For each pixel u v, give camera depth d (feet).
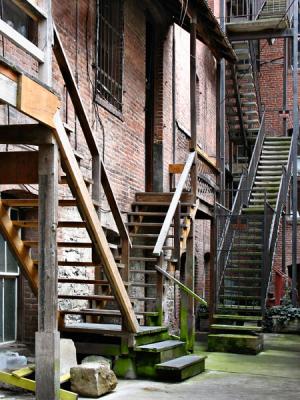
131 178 36.24
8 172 19.52
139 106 38.11
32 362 23.25
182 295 33.81
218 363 31.71
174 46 43.88
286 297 54.60
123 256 27.20
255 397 22.93
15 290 25.32
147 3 39.22
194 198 35.53
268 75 72.23
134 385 23.94
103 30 33.06
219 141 44.42
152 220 37.42
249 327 37.09
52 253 18.53
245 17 55.36
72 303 27.68
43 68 18.08
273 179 53.16
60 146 19.04
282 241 60.59
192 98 36.27
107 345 25.17
